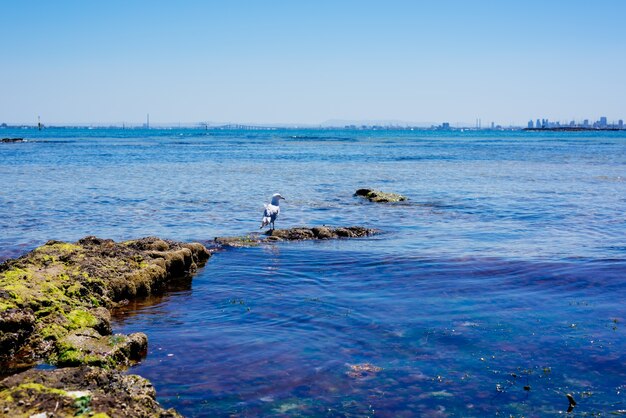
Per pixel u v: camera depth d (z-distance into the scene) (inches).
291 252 676.7
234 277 573.0
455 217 948.6
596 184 1489.9
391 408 311.7
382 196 1163.9
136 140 5369.1
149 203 1103.0
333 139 6195.9
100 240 616.1
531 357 374.3
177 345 396.2
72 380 288.0
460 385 337.7
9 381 279.6
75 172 1772.9
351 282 547.2
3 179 1523.1
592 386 336.5
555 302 481.4
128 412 263.0
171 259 574.9
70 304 441.7
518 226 853.2
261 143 4773.6
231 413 304.2
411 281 546.3
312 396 323.6
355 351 384.2
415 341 400.2
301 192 1310.3
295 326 430.6
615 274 558.9
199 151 3309.5
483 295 501.4
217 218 940.6
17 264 499.5
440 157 2785.4
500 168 2066.9
